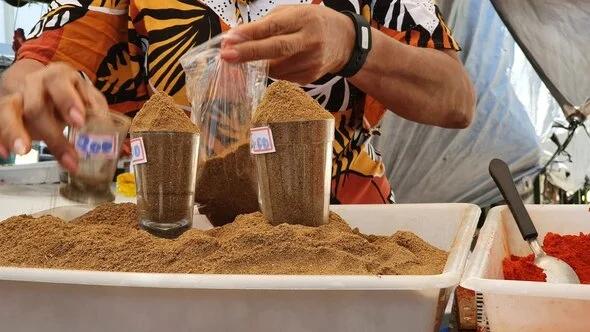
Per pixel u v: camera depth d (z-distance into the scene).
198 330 0.52
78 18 1.28
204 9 1.24
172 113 0.73
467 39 2.09
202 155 0.83
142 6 1.26
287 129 0.67
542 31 2.03
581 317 0.51
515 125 2.12
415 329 0.50
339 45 0.90
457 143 2.15
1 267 0.54
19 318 0.54
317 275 0.51
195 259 0.59
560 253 0.79
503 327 0.54
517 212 0.80
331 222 0.71
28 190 1.58
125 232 0.68
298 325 0.51
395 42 1.10
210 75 0.85
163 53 1.24
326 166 0.68
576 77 2.02
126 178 1.39
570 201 2.10
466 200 2.19
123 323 0.53
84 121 0.75
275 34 0.81
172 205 0.72
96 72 1.32
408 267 0.60
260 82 0.84
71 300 0.53
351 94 1.22
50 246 0.63
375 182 1.29
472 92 1.27
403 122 2.15
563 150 2.09
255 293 0.51
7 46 2.77
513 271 0.73
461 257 0.60
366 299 0.50
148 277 0.50
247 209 0.84
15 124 0.71
